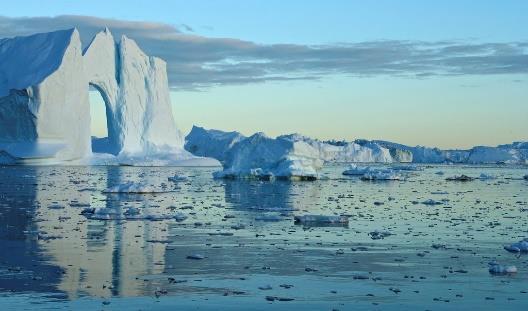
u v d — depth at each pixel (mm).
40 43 128000
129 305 17531
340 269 22641
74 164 124125
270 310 17250
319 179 86250
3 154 120375
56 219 35906
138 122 135875
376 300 18438
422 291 19547
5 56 129375
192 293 18938
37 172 98562
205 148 166375
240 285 20047
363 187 71375
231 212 40969
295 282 20578
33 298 18062
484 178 99562
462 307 17781
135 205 45188
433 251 26328
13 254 24625
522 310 17500
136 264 23016
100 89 133750
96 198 51000
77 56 125562
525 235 31172
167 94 142000
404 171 137500
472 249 26938
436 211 43219
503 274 22031
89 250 25672
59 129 120875
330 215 37375
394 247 27312
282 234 30875
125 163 127688
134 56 136875
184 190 61781
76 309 17047
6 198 50406
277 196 55094
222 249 26391
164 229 32219
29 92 115875
